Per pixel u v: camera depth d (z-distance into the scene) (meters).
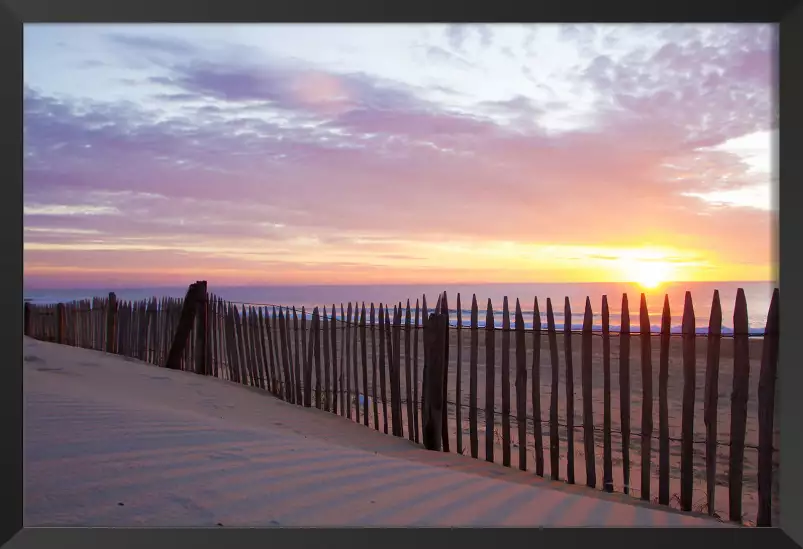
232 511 2.92
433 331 5.43
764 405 3.82
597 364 12.14
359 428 6.09
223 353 8.58
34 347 8.48
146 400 5.69
